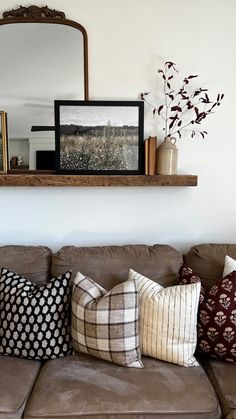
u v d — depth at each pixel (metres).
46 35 2.11
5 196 2.24
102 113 2.12
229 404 1.38
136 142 2.13
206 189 2.24
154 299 1.67
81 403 1.36
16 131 2.18
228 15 2.11
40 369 1.64
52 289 1.74
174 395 1.40
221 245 2.05
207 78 2.15
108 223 2.27
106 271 1.90
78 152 2.12
